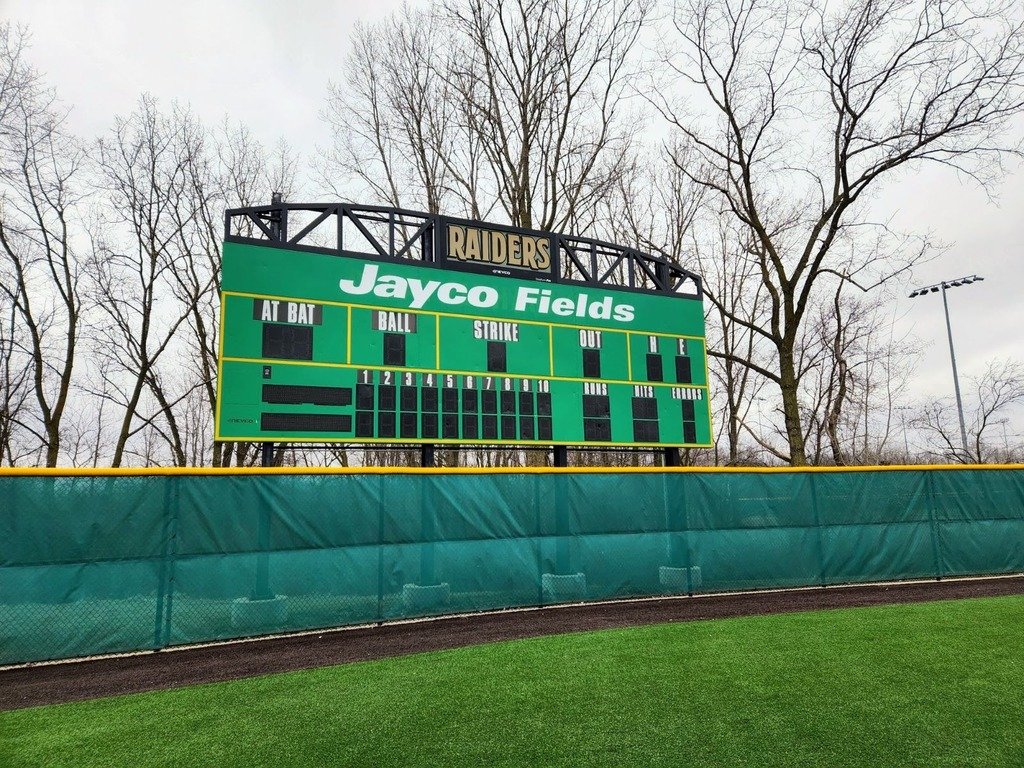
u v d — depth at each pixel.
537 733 4.18
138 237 21.06
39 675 5.93
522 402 10.83
